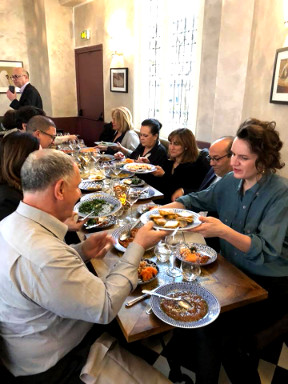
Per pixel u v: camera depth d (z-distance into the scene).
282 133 2.54
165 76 4.33
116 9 4.83
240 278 1.22
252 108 2.93
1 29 5.89
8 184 1.46
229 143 1.83
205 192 1.68
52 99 6.26
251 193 1.37
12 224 0.94
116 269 1.01
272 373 1.59
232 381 1.48
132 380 1.04
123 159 3.20
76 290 0.87
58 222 0.98
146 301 1.10
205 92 3.63
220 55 3.11
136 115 4.95
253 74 2.88
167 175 2.74
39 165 0.93
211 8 3.34
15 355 0.98
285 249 1.35
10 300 0.90
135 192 2.08
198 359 1.28
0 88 6.11
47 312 0.94
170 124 4.43
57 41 5.97
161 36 4.25
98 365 1.05
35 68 6.46
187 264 1.25
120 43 4.90
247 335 1.27
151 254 1.40
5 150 1.46
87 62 5.90
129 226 1.57
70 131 6.70
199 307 1.06
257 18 2.75
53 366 1.00
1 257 0.89
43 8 5.70
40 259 0.86
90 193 2.19
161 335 1.76
